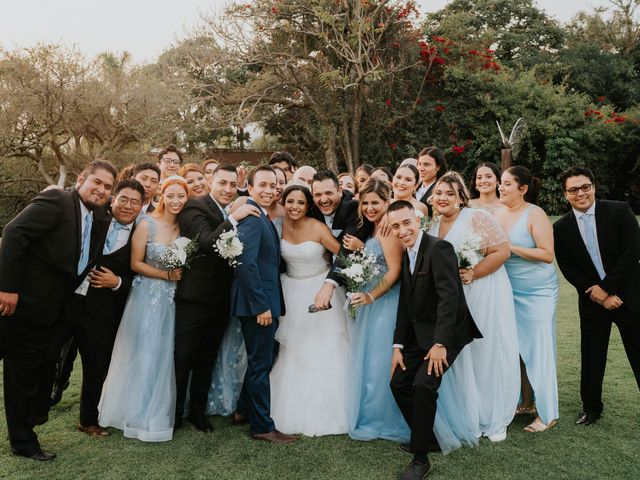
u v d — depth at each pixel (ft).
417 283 10.30
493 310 11.66
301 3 53.16
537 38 94.27
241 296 11.08
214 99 58.49
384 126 58.75
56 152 57.72
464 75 60.34
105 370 11.60
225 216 12.55
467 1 96.53
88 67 57.00
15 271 9.84
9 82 54.44
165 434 11.21
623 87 82.12
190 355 11.51
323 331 12.41
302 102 58.49
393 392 10.48
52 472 9.84
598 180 68.39
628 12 91.50
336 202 12.72
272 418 11.96
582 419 11.96
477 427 11.16
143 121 59.26
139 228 11.85
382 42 56.24
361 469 9.93
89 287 11.28
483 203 13.85
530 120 60.85
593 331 12.01
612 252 11.80
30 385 10.42
